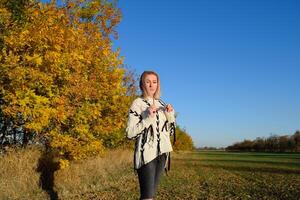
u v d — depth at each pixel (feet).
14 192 36.99
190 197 42.52
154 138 15.10
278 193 47.93
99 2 50.72
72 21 49.11
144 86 15.89
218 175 82.23
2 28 36.60
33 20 37.81
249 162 167.32
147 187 14.92
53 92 40.37
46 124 36.88
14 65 34.45
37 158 42.68
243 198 42.52
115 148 81.46
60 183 45.14
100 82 48.19
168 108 15.55
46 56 36.60
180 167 116.67
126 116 54.54
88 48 45.44
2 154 41.32
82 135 44.83
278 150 585.63
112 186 50.16
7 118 39.45
